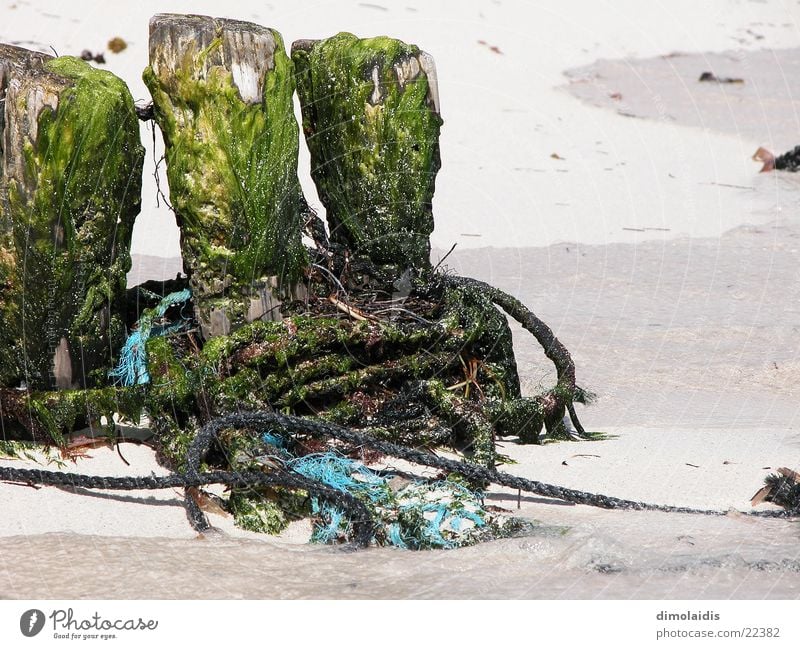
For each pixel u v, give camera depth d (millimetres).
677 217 34969
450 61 45781
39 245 14195
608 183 37344
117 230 14852
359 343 15289
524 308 16953
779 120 46375
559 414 16609
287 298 15438
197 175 14680
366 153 15789
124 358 15172
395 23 47031
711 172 39688
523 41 48906
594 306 26250
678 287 28109
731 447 16734
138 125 14953
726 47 55688
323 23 45000
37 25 40312
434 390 15328
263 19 44594
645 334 24188
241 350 14711
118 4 42219
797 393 20625
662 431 17578
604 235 32812
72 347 14742
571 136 41469
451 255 30141
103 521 13391
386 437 14953
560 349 16906
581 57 50125
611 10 55000
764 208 36281
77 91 14164
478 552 12680
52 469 14492
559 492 13836
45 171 14047
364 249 16109
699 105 47281
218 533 13109
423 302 16328
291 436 14633
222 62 14492
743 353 23062
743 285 28516
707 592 11977
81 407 14664
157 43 14641
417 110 15750
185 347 15273
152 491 14227
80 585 11680
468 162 37906
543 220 33688
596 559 12562
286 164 15070
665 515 13898
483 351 16500
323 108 16109
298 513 13484
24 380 14930
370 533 13016
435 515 13234
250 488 13500
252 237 14859
